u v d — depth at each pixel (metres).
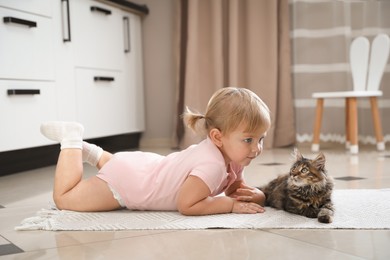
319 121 2.93
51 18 2.47
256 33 3.33
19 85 2.24
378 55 2.86
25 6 2.27
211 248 0.92
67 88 2.62
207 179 1.19
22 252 0.94
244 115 1.19
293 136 3.38
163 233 1.06
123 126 3.27
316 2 3.28
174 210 1.31
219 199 1.24
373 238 0.98
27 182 1.99
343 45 3.21
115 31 3.16
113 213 1.28
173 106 3.68
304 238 0.99
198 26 3.42
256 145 1.23
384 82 3.17
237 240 0.98
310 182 1.16
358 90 2.96
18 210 1.41
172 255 0.89
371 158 2.49
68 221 1.18
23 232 1.10
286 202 1.24
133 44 3.44
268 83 3.33
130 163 1.30
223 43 3.46
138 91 3.52
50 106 2.46
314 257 0.85
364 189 1.56
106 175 1.29
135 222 1.15
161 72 3.69
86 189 1.30
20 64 2.24
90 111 2.85
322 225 1.09
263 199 1.33
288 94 3.36
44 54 2.42
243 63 3.46
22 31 2.25
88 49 2.83
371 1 3.13
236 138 1.21
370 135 3.18
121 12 3.25
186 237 1.02
